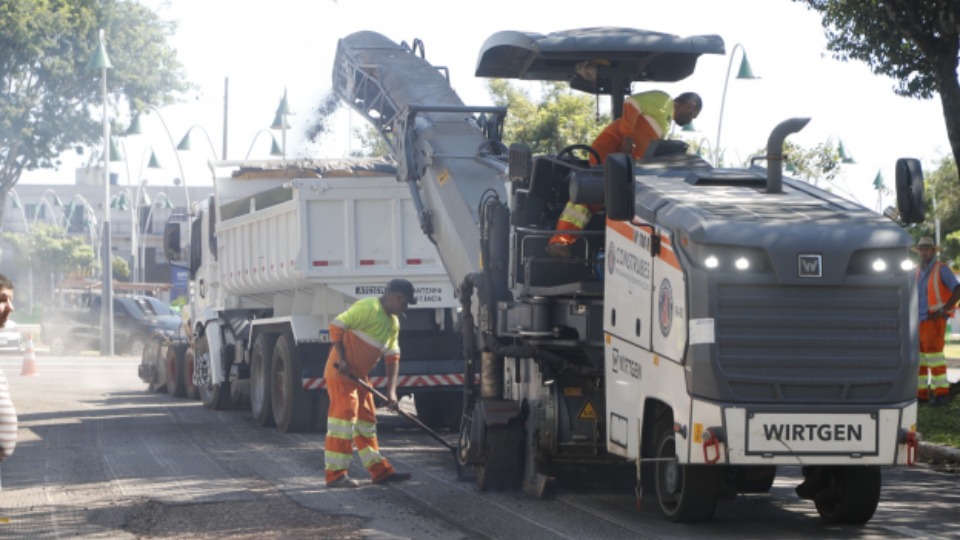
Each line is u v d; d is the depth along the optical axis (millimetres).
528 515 9203
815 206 8484
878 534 8461
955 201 53938
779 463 7848
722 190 8820
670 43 10102
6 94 48031
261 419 16234
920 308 15961
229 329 19000
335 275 15172
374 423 10984
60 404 20266
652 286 8391
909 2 16156
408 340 15570
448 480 11117
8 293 7277
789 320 7879
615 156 8305
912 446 7977
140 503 9914
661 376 8266
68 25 47625
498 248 10547
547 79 11422
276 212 15859
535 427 10094
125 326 39469
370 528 8750
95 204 110500
